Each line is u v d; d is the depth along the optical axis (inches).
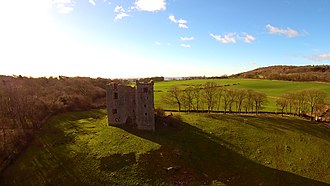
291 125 3284.9
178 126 2974.9
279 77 7869.1
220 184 2094.0
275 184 2123.5
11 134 2714.1
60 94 4296.3
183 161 2311.8
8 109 3216.0
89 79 6318.9
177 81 7396.7
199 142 2667.3
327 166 2394.2
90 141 2586.1
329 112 3858.3
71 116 3432.6
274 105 4340.6
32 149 2541.8
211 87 4244.6
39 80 5506.9
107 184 2041.1
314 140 2878.9
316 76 7775.6
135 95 2891.2
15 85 4557.1
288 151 2632.9
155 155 2330.2
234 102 4446.4
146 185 2034.9
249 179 2181.3
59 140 2650.1
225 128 3065.9
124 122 2955.2
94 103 4293.8
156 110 3238.2
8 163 2348.7
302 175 2247.8
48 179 2111.2
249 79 7564.0
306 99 3956.7
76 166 2230.6
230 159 2448.3
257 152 2598.4
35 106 3417.8
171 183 2069.4
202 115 3501.5
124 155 2320.4
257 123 3302.2
